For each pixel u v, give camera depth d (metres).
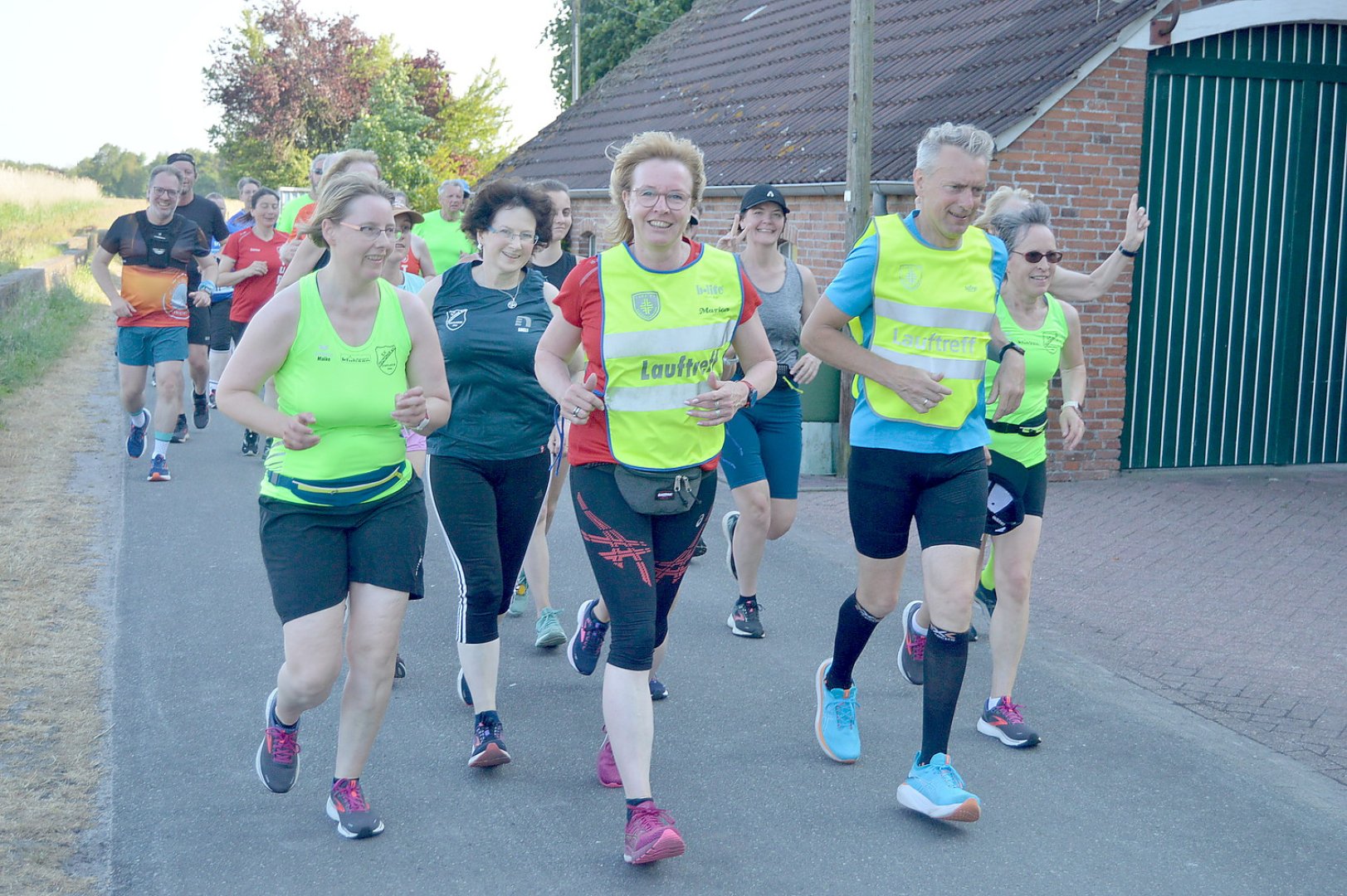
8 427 11.09
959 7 13.80
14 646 5.55
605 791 4.40
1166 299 10.83
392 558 3.79
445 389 3.90
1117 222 10.52
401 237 5.81
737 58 18.67
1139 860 3.98
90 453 10.26
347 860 3.85
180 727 4.82
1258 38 10.76
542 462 4.76
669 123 17.81
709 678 5.62
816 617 6.57
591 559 3.90
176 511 8.37
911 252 4.14
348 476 3.71
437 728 4.94
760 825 4.17
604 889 3.72
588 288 3.85
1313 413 11.45
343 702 3.92
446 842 3.99
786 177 12.42
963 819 4.03
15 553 7.06
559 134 21.95
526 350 4.57
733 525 6.55
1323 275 11.30
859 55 10.21
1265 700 5.43
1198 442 11.12
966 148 4.02
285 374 3.70
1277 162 10.99
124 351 9.32
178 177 9.28
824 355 4.21
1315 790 4.54
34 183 40.59
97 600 6.35
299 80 50.22
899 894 3.73
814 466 10.75
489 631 4.57
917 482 4.18
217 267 10.22
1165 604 6.87
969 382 4.15
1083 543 8.30
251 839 3.96
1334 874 3.94
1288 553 8.08
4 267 22.95
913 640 5.42
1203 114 10.70
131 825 4.02
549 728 4.96
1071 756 4.81
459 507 4.54
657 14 33.69
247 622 6.11
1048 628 6.42
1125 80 10.36
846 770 4.63
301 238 7.07
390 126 39.25
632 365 3.79
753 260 6.06
